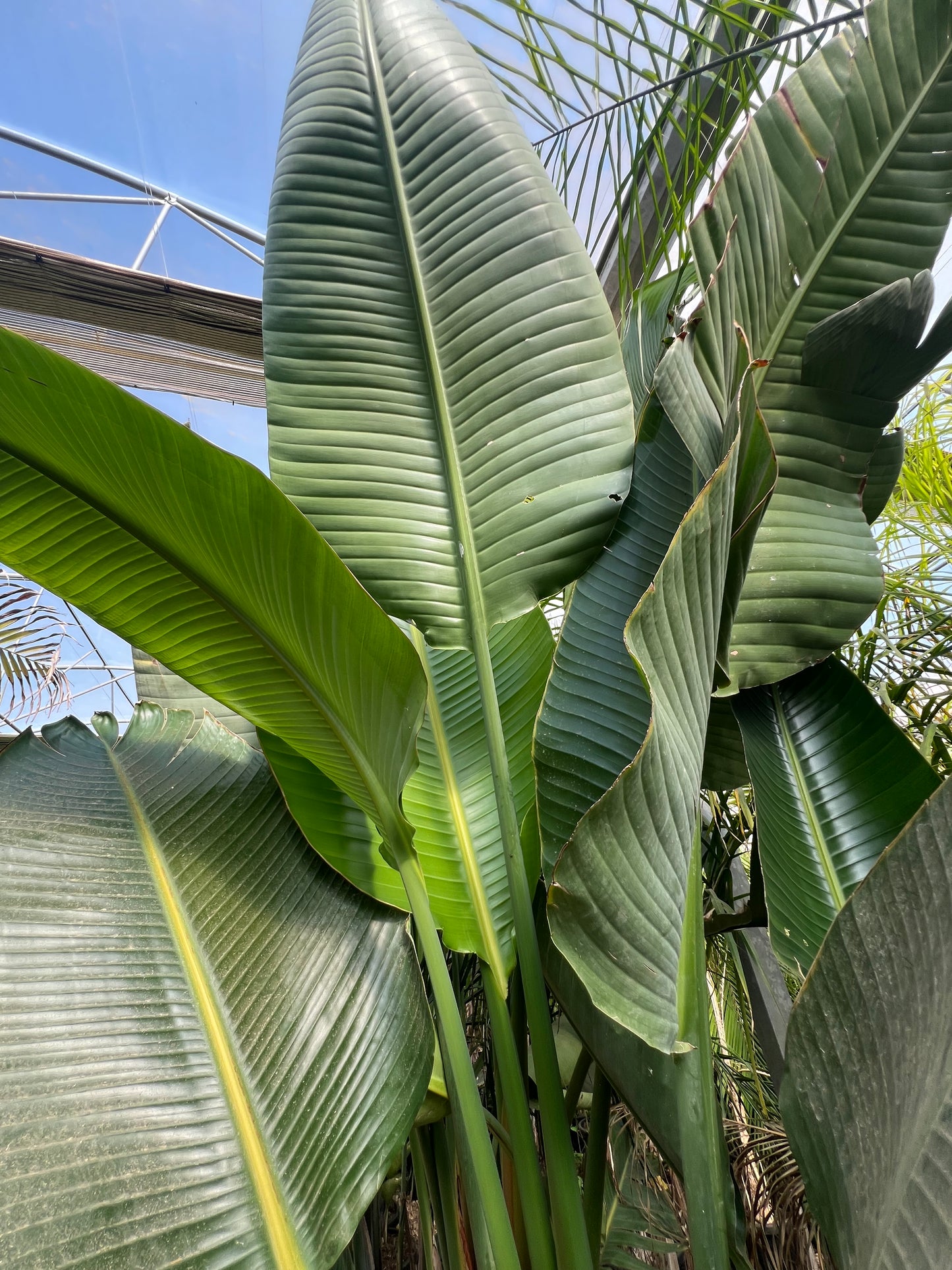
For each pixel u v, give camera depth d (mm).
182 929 663
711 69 889
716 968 1116
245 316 1728
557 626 1616
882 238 841
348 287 861
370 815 737
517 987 816
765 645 837
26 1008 561
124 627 662
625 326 1176
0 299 1570
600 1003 468
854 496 889
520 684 975
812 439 877
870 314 770
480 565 765
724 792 1087
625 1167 1006
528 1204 637
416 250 877
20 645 2170
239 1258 490
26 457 543
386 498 782
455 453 809
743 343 553
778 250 827
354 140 927
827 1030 479
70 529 592
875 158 831
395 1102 612
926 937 431
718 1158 571
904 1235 361
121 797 785
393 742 650
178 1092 553
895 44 823
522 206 883
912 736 1032
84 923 638
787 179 838
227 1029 606
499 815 723
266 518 514
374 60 967
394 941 720
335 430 802
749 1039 1062
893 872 464
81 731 889
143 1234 474
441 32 992
